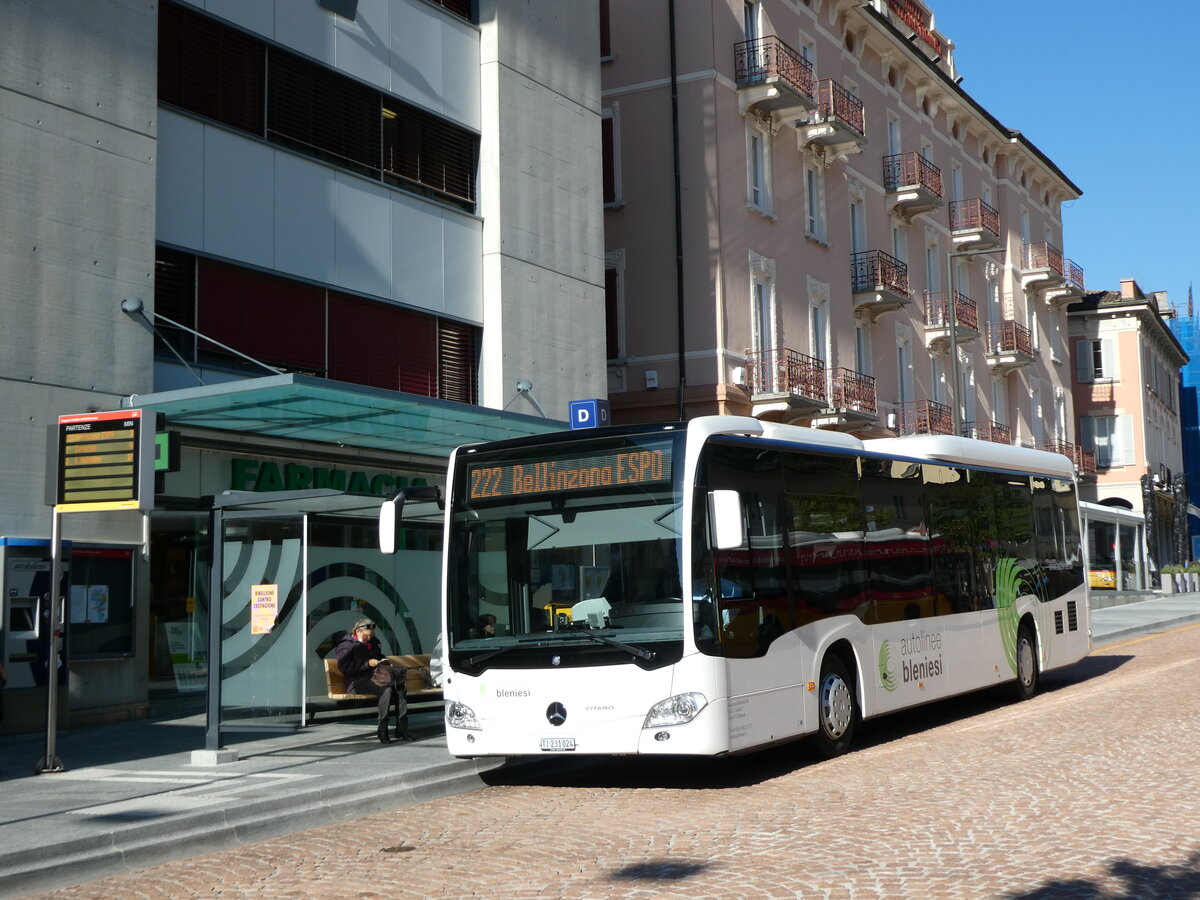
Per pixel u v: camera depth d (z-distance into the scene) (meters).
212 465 17.89
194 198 17.73
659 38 30.77
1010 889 6.86
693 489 10.97
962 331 41.84
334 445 19.58
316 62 19.73
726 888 7.08
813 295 33.97
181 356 17.44
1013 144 49.34
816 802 9.88
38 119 15.59
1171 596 49.59
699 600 10.81
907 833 8.41
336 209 19.95
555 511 11.45
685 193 30.20
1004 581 17.11
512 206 22.83
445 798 11.34
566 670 10.99
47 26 15.76
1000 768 11.09
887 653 13.78
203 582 17.86
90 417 12.18
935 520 15.47
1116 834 8.18
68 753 13.67
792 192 33.25
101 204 16.23
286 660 15.72
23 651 14.92
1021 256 51.25
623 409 30.45
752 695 11.26
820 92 34.19
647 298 30.44
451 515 11.90
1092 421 66.06
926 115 42.94
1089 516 45.84
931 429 39.56
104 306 16.17
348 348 20.14
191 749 13.76
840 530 13.29
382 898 7.34
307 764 12.37
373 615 17.50
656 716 10.66
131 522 16.62
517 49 23.27
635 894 7.05
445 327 21.95
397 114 21.33
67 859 8.56
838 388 33.78
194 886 8.01
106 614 16.12
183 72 17.77
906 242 40.34
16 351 15.19
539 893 7.23
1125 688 17.80
